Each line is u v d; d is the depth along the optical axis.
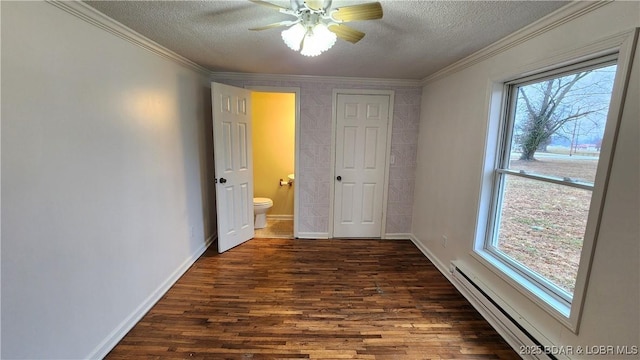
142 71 2.11
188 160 2.92
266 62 2.81
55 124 1.42
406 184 3.85
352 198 3.85
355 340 1.95
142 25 1.84
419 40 2.06
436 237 3.14
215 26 1.87
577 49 1.47
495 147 2.26
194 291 2.53
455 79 2.77
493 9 1.54
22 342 1.29
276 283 2.69
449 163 2.87
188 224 2.95
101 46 1.70
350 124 3.68
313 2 1.36
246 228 3.71
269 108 4.54
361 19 1.46
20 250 1.27
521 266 2.02
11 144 1.22
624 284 1.25
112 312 1.85
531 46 1.80
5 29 1.18
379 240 3.88
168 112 2.50
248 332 2.01
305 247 3.57
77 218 1.56
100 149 1.72
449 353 1.85
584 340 1.43
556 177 1.76
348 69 3.04
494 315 2.04
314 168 3.75
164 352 1.81
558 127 1.74
